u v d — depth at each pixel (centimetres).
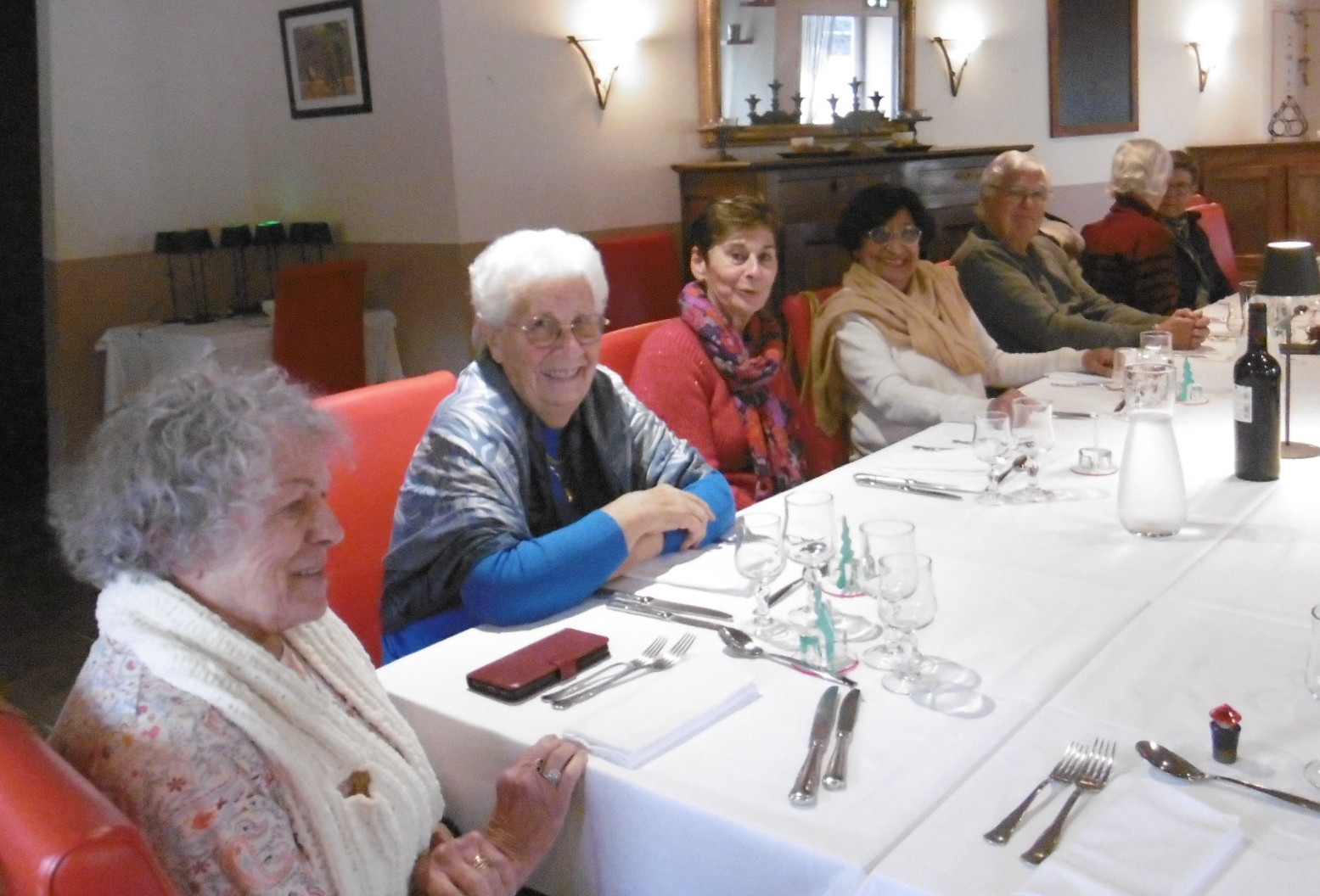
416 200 485
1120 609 153
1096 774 112
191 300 537
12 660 343
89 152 502
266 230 513
